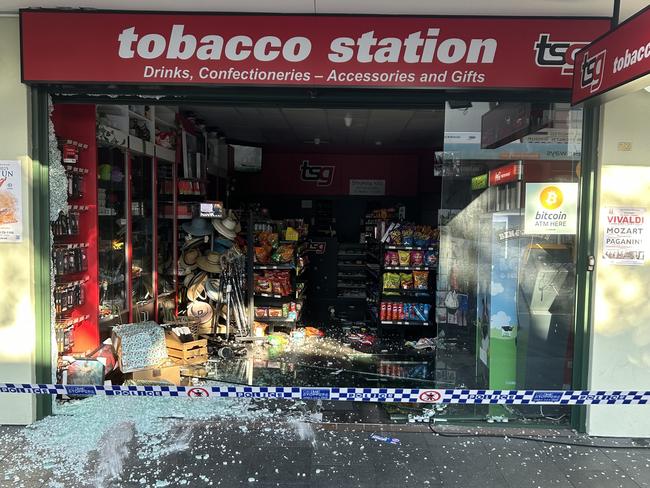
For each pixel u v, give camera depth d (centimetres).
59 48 360
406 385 478
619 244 371
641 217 370
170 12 359
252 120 746
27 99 369
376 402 430
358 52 361
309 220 1081
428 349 604
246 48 362
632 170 367
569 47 355
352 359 563
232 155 926
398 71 362
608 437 375
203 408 406
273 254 656
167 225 639
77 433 361
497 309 416
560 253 397
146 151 565
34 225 376
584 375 382
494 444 358
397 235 661
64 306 433
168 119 640
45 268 384
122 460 324
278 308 660
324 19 358
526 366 409
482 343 428
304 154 1074
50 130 392
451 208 424
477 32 356
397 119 726
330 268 899
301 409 411
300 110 670
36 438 354
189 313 605
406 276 661
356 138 906
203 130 770
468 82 361
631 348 375
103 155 493
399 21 357
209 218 640
